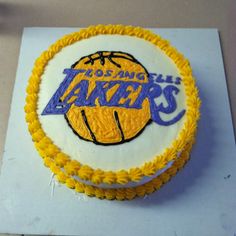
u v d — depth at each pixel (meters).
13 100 1.70
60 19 2.01
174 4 2.09
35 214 1.46
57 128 1.40
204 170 1.57
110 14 2.04
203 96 1.74
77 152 1.36
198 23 2.02
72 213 1.46
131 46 1.59
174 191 1.52
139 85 1.48
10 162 1.56
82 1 2.09
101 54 1.56
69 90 1.47
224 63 1.87
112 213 1.47
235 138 1.67
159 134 1.39
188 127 1.41
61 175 1.47
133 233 1.43
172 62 1.57
